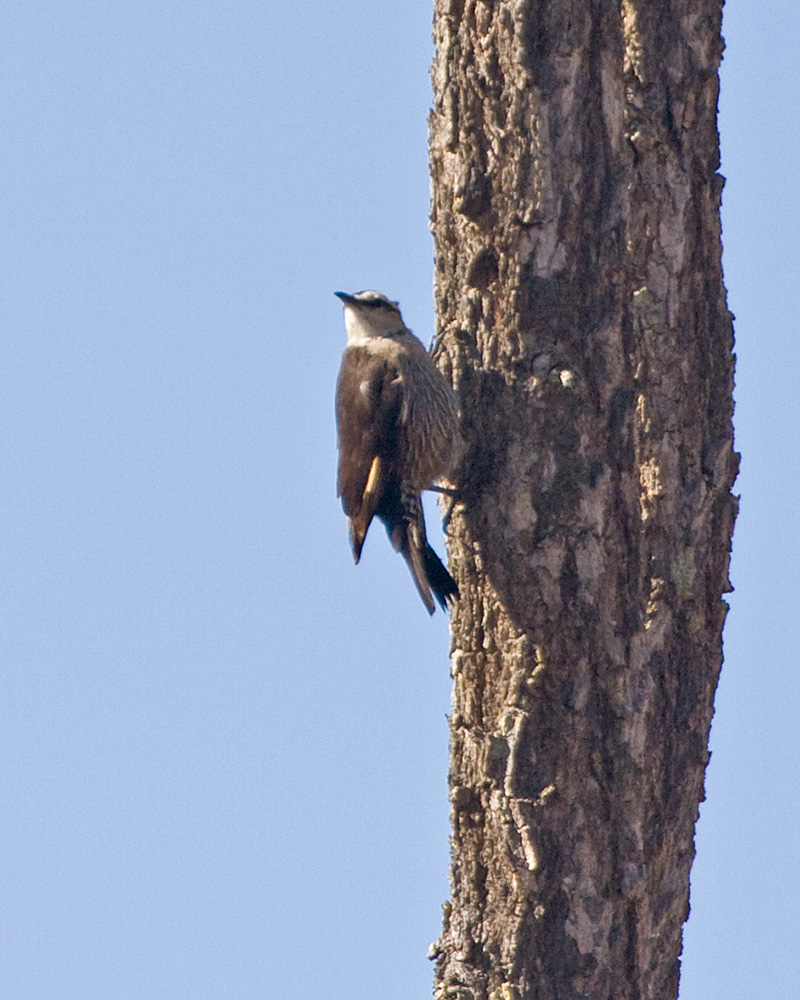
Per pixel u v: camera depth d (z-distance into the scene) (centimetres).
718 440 1162
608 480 1148
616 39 1150
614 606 1142
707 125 1169
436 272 1262
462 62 1196
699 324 1162
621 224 1152
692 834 1167
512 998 1139
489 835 1172
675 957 1161
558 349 1169
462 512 1202
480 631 1194
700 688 1154
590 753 1138
